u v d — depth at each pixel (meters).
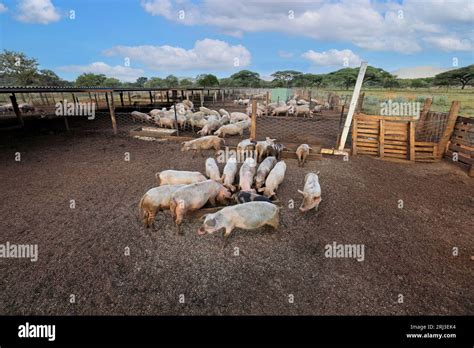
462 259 4.31
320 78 68.31
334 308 3.45
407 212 5.77
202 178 6.37
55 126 15.81
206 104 31.31
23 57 39.44
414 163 9.15
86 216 5.48
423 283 3.82
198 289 3.71
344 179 7.54
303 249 4.54
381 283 3.82
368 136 9.92
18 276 3.88
